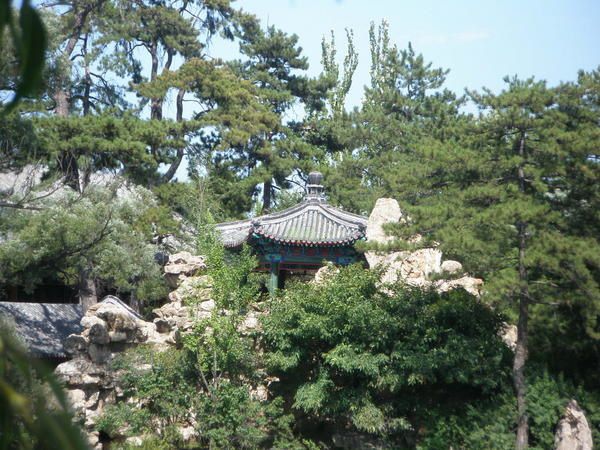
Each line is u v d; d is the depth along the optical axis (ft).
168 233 132.05
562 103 73.41
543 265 70.08
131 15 165.48
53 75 92.22
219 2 177.37
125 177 114.52
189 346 74.49
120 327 80.48
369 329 75.36
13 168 92.38
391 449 75.20
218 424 73.92
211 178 156.35
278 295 82.84
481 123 75.77
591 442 70.49
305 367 78.84
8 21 5.49
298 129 180.65
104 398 78.33
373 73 190.39
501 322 79.61
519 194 73.31
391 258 94.63
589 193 73.05
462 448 73.72
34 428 5.53
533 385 74.23
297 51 183.21
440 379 78.59
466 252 72.69
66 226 91.71
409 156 152.97
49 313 113.29
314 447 74.43
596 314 71.31
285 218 104.06
